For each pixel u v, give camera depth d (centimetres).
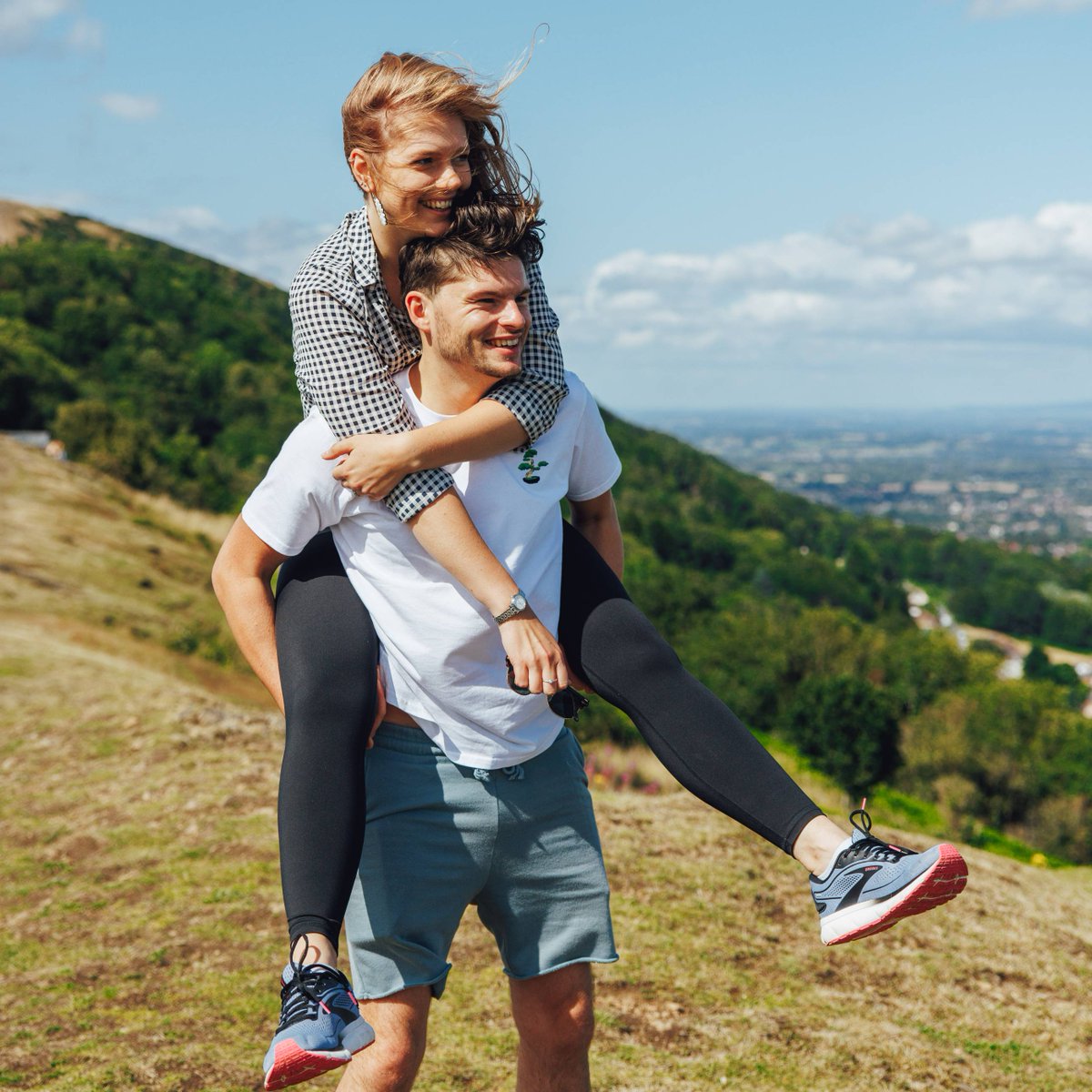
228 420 7938
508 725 185
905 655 6022
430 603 179
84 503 3288
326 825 162
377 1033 190
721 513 13438
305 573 189
